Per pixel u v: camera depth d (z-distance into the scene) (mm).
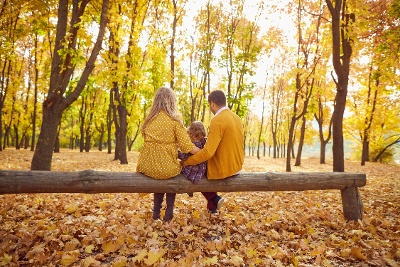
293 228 3664
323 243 3225
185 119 28219
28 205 4523
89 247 2766
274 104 34812
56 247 2734
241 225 3727
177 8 13938
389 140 27922
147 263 2420
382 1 8875
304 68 13836
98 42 7148
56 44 7406
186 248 2895
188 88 22078
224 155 3332
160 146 3133
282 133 43000
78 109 28547
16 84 22703
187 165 3277
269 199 5684
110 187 2949
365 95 22828
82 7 7527
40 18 8984
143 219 3689
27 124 30656
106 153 27391
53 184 2760
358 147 32188
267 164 22234
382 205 5504
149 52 12891
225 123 3311
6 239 2842
